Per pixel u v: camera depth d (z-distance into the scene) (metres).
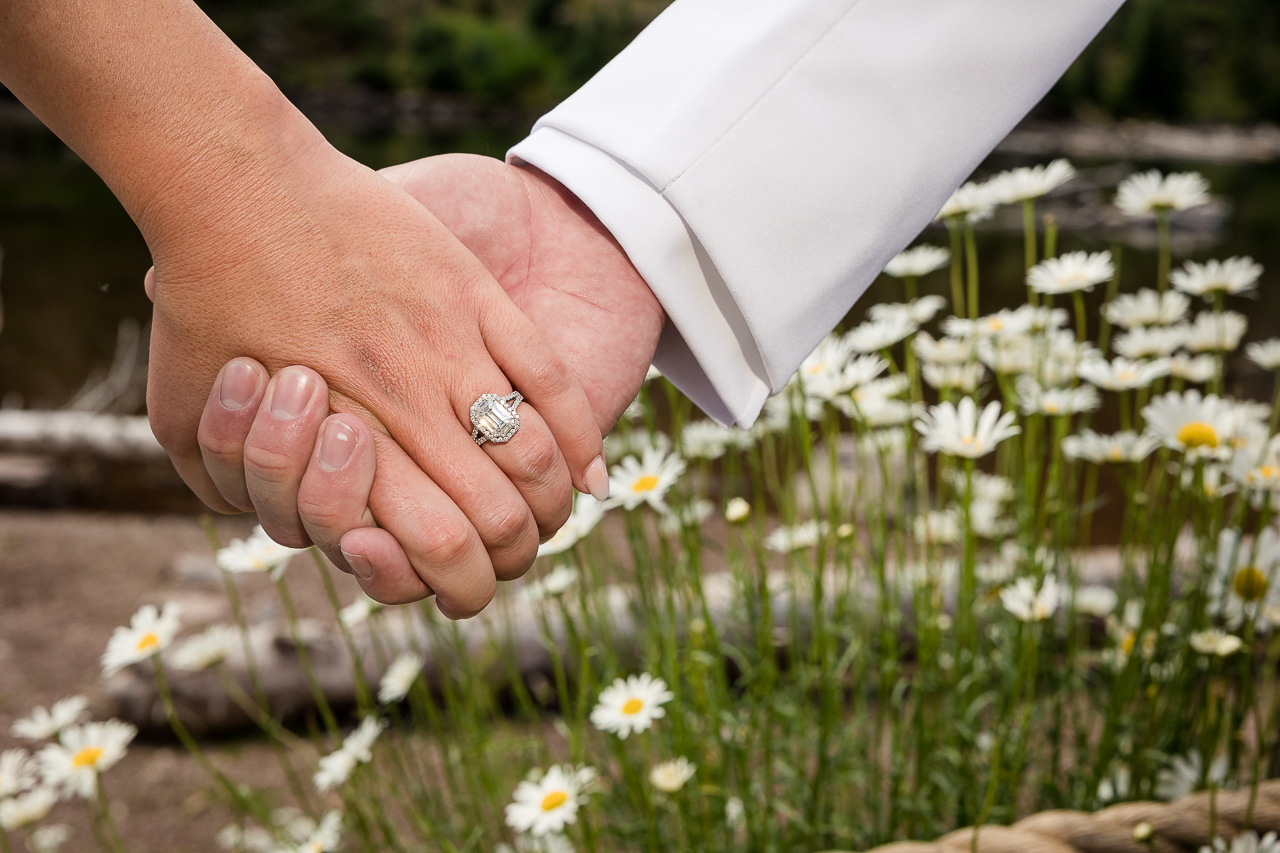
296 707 1.48
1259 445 0.76
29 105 0.53
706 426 0.93
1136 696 0.82
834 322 0.62
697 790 0.78
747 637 0.95
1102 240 7.42
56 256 6.25
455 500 0.56
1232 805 0.65
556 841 0.77
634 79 0.61
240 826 0.86
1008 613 0.84
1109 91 25.06
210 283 0.54
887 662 0.83
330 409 0.55
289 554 0.82
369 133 17.25
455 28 26.52
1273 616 0.75
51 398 3.53
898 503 0.85
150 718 1.46
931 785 0.82
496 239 0.62
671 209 0.60
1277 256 6.76
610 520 1.96
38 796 0.86
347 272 0.55
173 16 0.53
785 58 0.60
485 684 1.15
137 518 2.54
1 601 1.92
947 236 7.06
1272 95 25.84
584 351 0.61
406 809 0.85
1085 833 0.65
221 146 0.53
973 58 0.61
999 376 0.87
